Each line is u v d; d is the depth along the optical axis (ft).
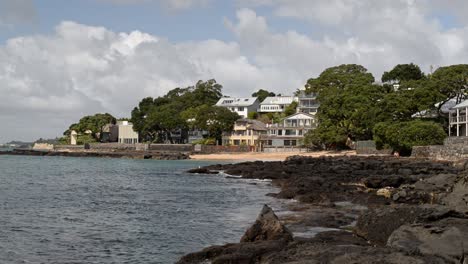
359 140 348.38
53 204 108.68
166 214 93.40
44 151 483.10
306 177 146.51
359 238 61.21
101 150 483.92
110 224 82.23
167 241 68.64
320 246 47.26
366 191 115.03
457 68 298.56
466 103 266.57
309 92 458.91
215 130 440.45
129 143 502.38
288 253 46.06
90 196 125.39
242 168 213.46
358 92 346.74
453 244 45.16
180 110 524.93
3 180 178.19
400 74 460.55
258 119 502.38
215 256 53.62
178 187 150.30
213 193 131.34
